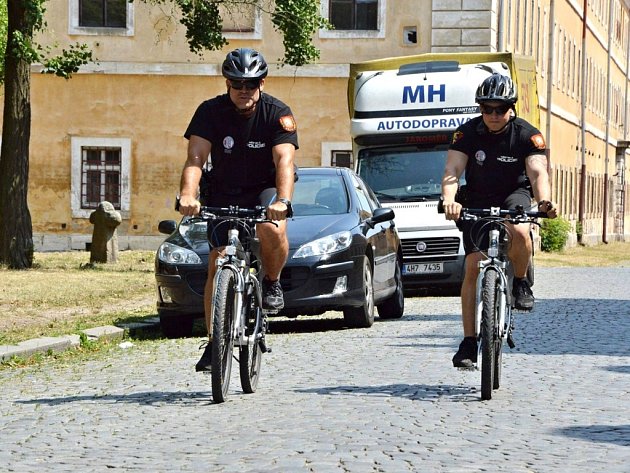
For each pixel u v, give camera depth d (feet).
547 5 270.67
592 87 358.23
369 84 116.67
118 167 193.47
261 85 48.37
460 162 50.19
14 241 134.92
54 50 192.13
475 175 50.57
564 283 134.82
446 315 92.79
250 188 49.42
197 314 78.43
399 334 77.30
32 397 52.24
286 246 49.03
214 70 191.83
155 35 192.03
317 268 76.89
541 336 74.49
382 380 55.01
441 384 53.47
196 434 41.55
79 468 36.04
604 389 51.60
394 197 113.80
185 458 37.24
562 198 288.51
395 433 41.04
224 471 35.09
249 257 49.70
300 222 80.38
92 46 192.03
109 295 105.60
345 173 87.20
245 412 46.06
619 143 411.13
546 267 180.55
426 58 117.50
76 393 53.01
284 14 160.25
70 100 192.54
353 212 82.89
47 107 192.65
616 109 423.64
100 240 146.20
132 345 74.08
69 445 40.01
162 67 191.83
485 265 48.88
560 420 43.70
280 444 39.19
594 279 143.43
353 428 42.11
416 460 36.27
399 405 47.34
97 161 193.67
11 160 135.13
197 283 77.66
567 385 52.80
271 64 191.83
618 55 426.92
